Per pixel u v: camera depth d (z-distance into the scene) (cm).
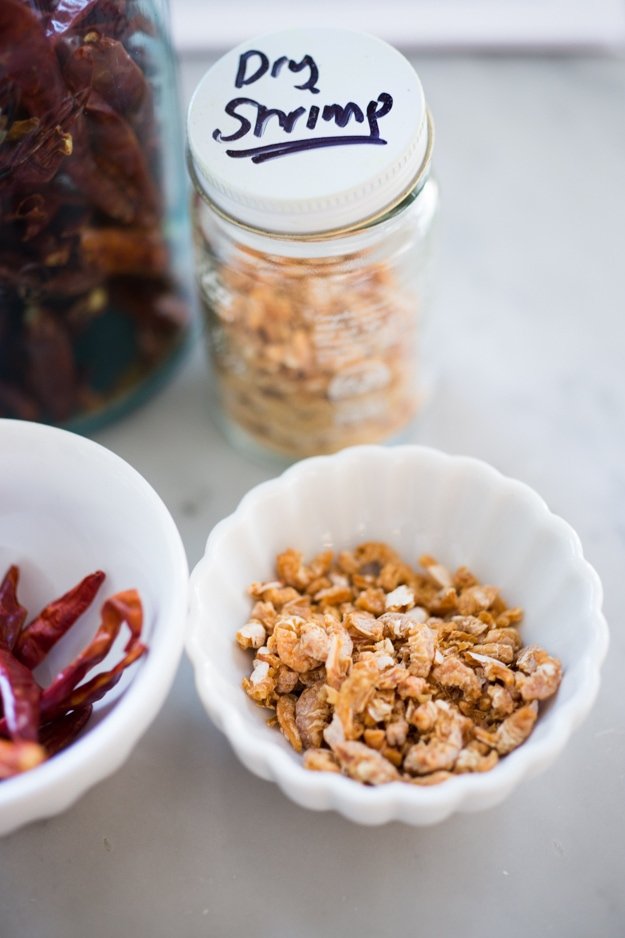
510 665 30
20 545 31
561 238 40
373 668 29
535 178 41
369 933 29
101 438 37
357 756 27
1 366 34
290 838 30
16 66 28
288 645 30
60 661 30
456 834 30
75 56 29
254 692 29
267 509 32
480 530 32
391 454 32
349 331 32
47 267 32
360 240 30
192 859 30
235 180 29
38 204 31
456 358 38
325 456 32
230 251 32
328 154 29
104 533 30
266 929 29
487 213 41
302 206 29
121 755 27
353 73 30
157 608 28
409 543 33
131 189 33
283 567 32
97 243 33
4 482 30
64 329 34
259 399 35
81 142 30
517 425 37
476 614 31
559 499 36
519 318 39
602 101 42
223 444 37
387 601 31
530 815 31
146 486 29
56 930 29
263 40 31
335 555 33
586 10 42
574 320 39
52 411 35
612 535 35
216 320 34
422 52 42
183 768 31
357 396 34
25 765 26
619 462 36
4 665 28
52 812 27
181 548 28
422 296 34
